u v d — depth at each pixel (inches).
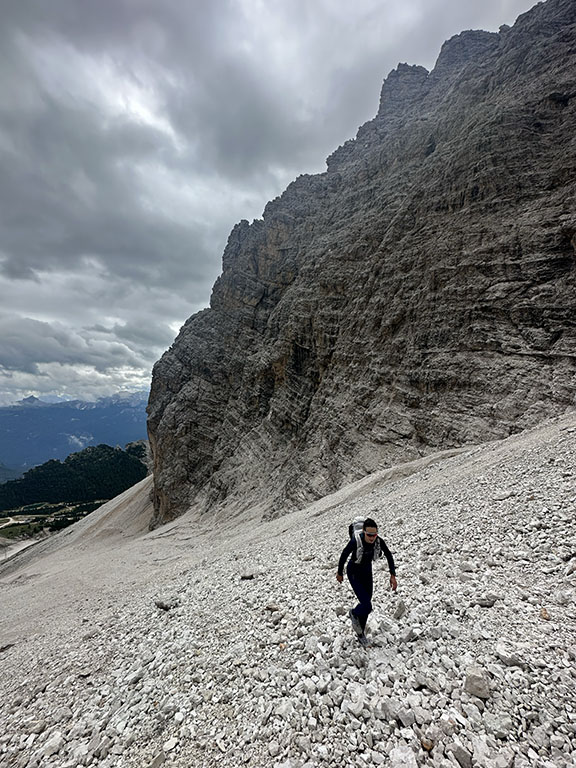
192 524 2217.0
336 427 1579.7
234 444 2474.2
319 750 191.8
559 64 1480.1
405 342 1402.6
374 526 272.1
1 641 716.7
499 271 1194.0
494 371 1101.1
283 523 1184.2
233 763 201.3
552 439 645.3
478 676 206.1
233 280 3174.2
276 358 2277.3
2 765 261.6
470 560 358.6
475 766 164.2
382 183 2226.9
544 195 1214.9
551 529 362.0
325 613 327.0
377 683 225.6
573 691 190.7
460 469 775.1
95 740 250.2
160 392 3435.0
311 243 2583.7
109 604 708.7
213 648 325.1
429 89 2888.8
